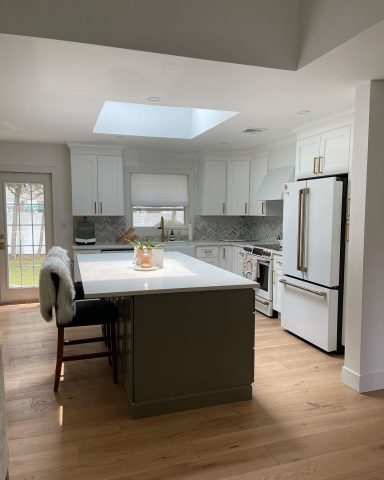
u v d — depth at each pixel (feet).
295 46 8.14
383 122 9.11
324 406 8.89
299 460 6.97
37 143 17.94
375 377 9.68
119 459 6.97
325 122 12.37
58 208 18.53
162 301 8.31
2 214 17.93
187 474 6.59
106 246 17.88
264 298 16.52
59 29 6.72
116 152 18.39
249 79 8.77
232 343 8.95
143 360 8.28
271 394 9.46
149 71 8.27
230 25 7.69
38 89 9.59
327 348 11.85
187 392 8.69
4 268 18.17
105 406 8.82
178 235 20.98
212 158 19.71
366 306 9.45
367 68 8.09
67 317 9.14
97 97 10.34
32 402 8.97
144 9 7.14
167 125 16.43
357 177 9.41
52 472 6.61
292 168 15.99
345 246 11.62
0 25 6.45
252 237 21.38
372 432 7.88
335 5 7.02
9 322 15.08
